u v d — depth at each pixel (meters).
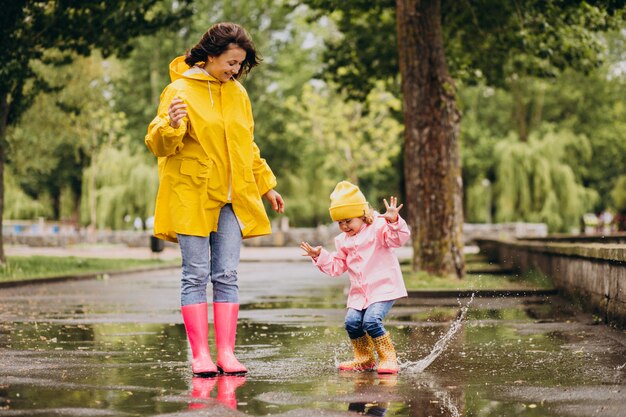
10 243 57.75
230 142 6.93
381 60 28.25
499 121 65.75
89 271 26.19
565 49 23.12
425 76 19.55
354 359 7.39
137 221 57.00
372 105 53.34
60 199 71.38
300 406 5.39
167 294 17.62
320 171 64.94
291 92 63.41
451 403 5.50
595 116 63.91
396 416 5.09
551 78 27.78
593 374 6.68
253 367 7.16
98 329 10.41
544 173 52.94
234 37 6.84
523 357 7.71
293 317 12.14
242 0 61.81
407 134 19.73
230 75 6.92
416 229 19.48
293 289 19.25
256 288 19.62
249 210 7.04
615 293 10.37
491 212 57.34
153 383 6.29
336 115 54.28
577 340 9.00
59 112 31.62
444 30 25.27
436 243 19.30
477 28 24.22
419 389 6.03
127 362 7.42
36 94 25.67
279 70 63.72
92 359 7.61
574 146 54.62
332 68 28.91
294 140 63.34
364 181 71.50
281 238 59.16
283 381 6.41
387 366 6.81
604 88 63.34
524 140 63.53
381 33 27.73
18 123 27.55
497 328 10.32
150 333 9.93
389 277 7.02
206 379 6.49
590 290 12.22
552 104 64.50
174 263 33.44
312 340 9.22
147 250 50.19
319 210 64.62
